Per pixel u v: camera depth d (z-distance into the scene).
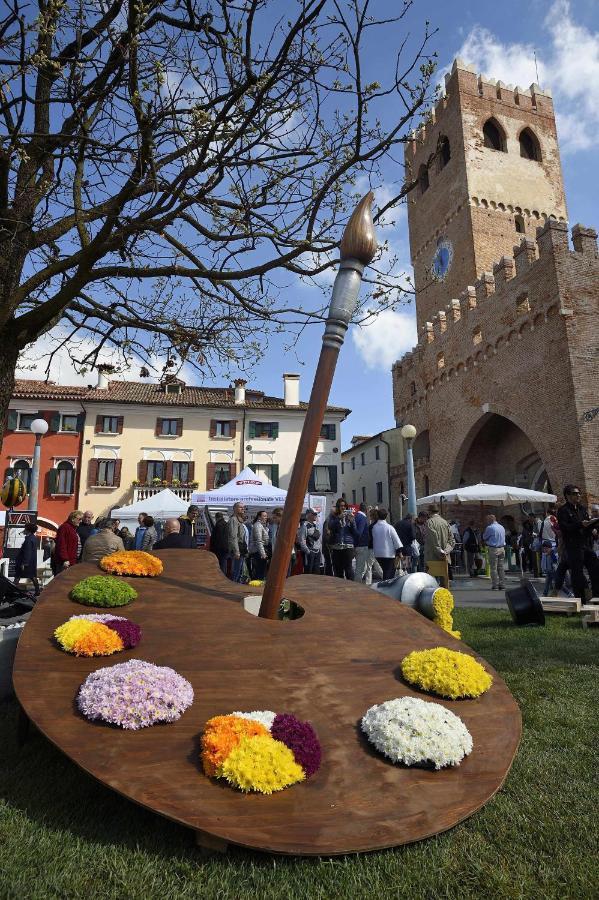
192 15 5.34
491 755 2.95
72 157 5.83
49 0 4.89
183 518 12.84
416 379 32.66
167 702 2.89
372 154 5.73
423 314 36.56
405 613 4.50
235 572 12.62
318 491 35.09
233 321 7.82
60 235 6.57
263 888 2.20
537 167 34.59
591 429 20.42
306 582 5.26
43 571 17.41
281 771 2.53
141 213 5.82
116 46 4.94
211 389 39.06
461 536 25.59
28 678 3.10
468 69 34.22
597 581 9.85
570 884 2.20
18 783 3.07
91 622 3.56
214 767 2.55
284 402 36.78
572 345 21.11
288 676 3.38
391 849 2.42
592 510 18.33
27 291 5.98
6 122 6.04
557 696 4.52
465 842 2.50
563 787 2.99
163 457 34.25
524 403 23.23
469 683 3.37
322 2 4.74
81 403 33.84
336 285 4.45
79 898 2.11
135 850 2.43
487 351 25.83
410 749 2.77
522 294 23.66
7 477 32.88
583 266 22.02
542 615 8.02
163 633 3.74
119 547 7.89
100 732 2.76
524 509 26.19
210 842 2.39
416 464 32.91
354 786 2.61
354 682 3.42
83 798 2.89
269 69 5.11
